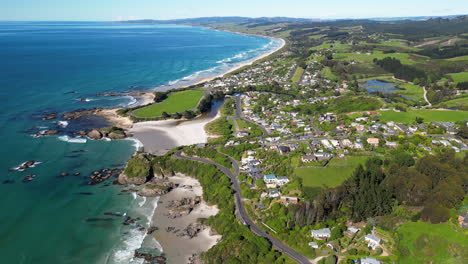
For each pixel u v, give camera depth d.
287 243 109.75
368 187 125.88
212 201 137.88
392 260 99.50
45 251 109.62
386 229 111.94
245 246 105.88
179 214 130.62
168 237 118.06
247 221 121.50
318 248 106.12
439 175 132.50
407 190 124.38
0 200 133.50
